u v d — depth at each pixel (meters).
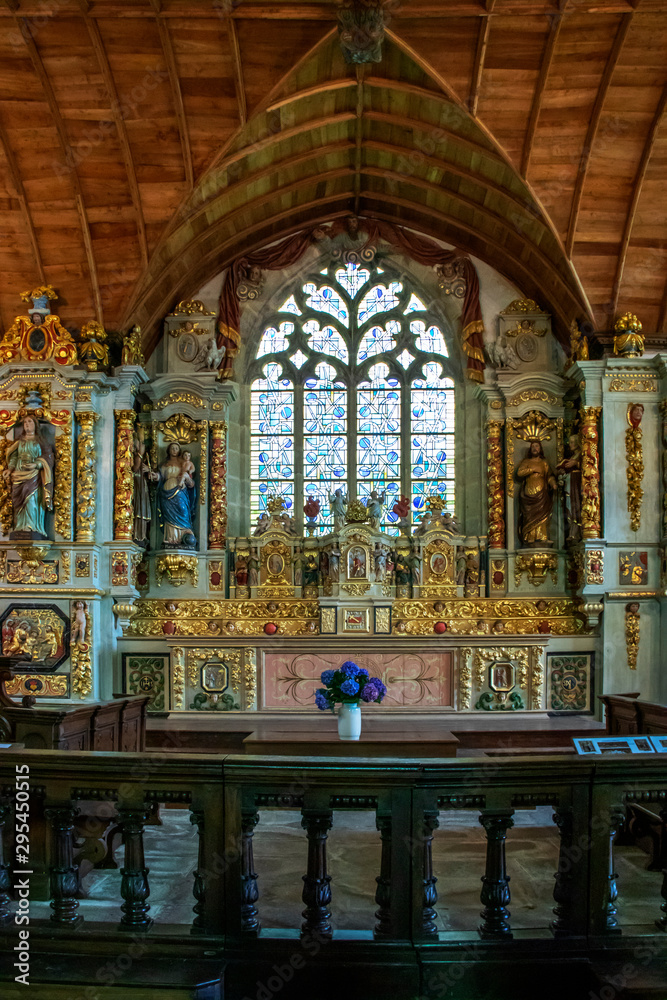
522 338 19.56
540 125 15.12
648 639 17.47
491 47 13.80
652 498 17.61
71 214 16.52
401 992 5.86
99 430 17.70
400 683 17.59
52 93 14.62
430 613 18.42
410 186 19.09
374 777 6.00
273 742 12.84
